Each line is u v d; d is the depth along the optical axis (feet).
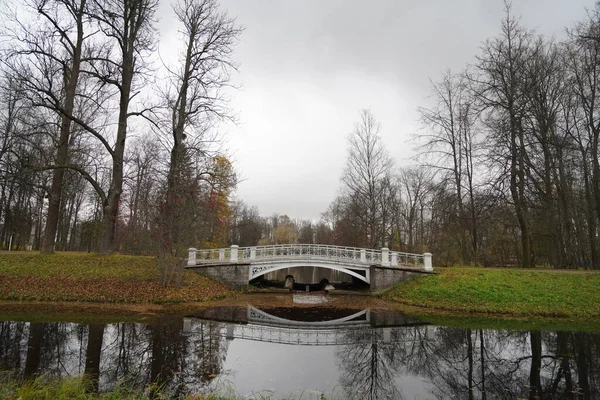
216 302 50.47
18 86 52.65
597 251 72.59
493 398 20.21
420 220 144.97
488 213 65.57
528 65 66.03
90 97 58.85
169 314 40.24
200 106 62.95
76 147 80.94
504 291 49.37
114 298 44.75
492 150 64.39
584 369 25.61
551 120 65.62
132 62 62.13
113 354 26.09
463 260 92.22
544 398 20.35
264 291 64.13
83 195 120.88
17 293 43.09
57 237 123.85
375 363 26.84
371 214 106.93
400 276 59.98
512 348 30.91
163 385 20.59
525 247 64.39
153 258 59.21
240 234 181.68
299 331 36.01
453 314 44.96
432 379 23.57
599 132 63.93
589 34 59.67
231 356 27.09
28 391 16.37
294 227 307.37
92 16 55.31
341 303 53.78
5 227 98.99
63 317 36.32
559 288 49.39
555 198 64.80
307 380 22.68
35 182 71.92
